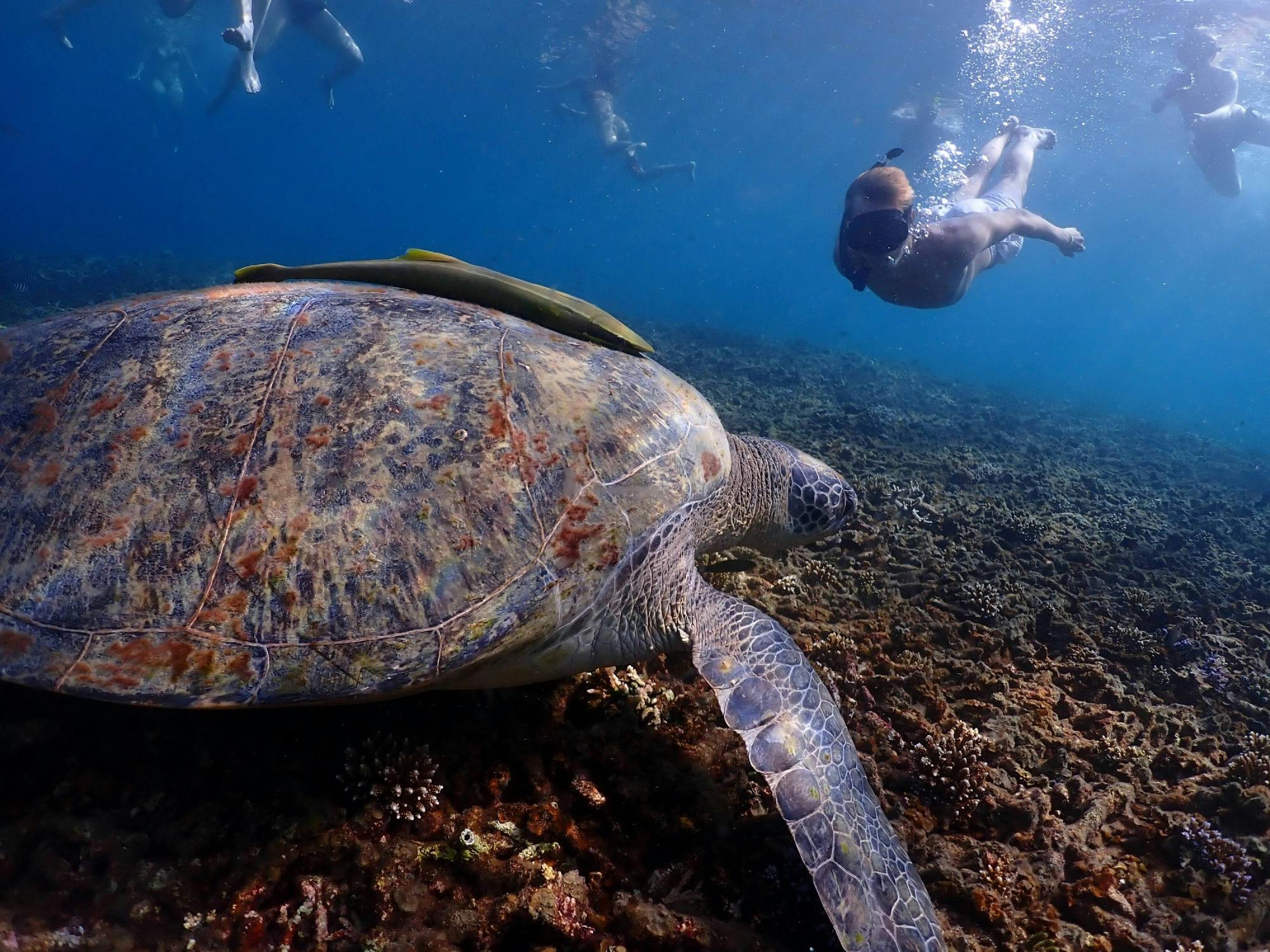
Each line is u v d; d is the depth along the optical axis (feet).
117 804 3.10
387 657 2.77
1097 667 5.20
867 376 22.35
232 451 2.86
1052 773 4.20
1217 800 4.01
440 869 2.99
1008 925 3.23
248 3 18.81
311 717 3.41
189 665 2.64
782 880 3.15
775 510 4.89
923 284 7.44
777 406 12.96
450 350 3.31
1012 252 8.97
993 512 8.11
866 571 6.07
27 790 3.10
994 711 4.55
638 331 22.44
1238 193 25.32
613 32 35.83
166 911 2.81
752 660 3.43
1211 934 3.32
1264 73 25.34
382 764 3.22
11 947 2.61
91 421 2.93
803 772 3.02
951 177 35.55
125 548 2.72
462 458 3.03
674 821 3.27
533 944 2.76
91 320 3.33
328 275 4.05
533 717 3.60
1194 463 18.61
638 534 3.38
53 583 2.69
